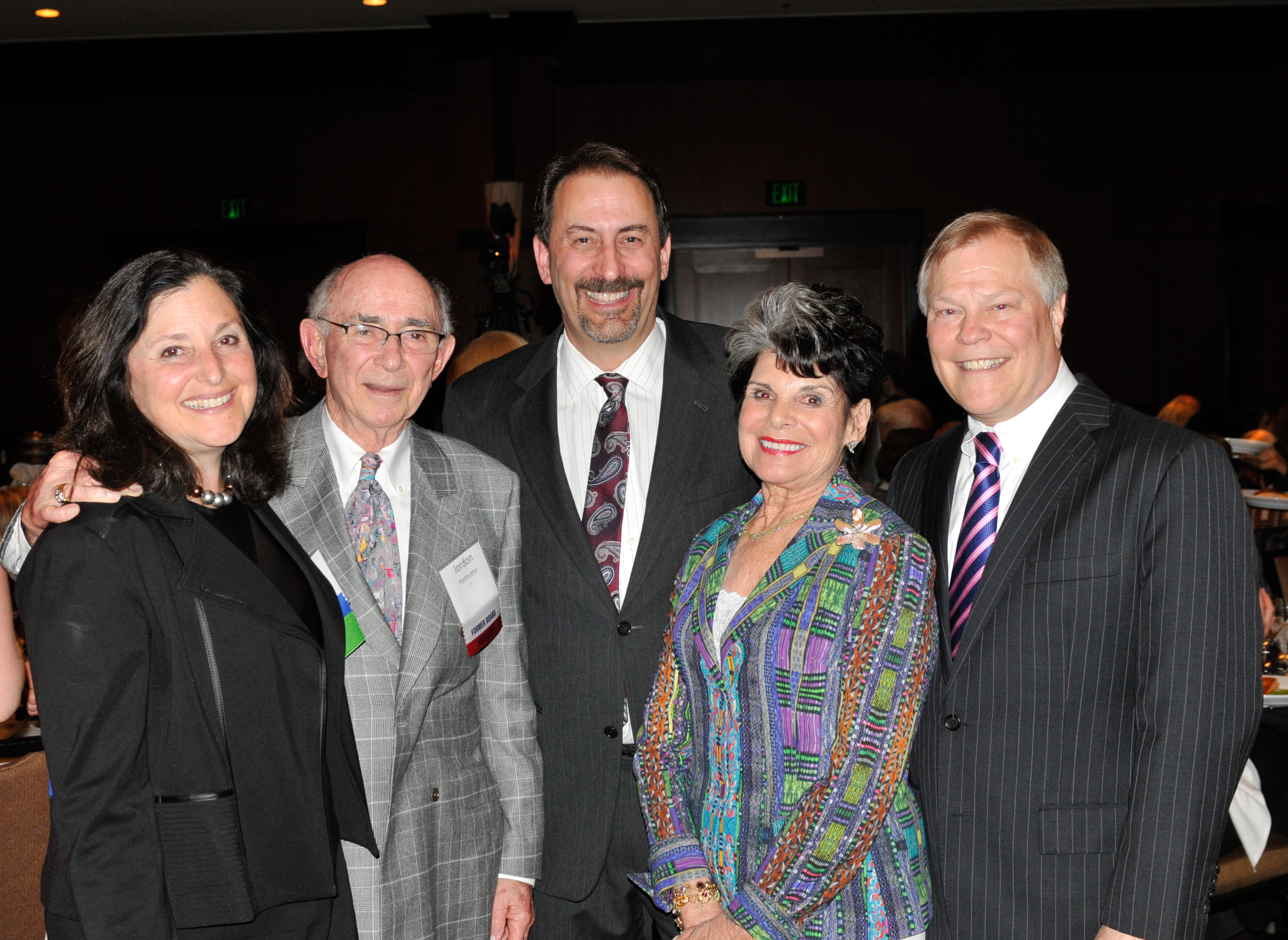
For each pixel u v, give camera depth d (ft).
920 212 30.45
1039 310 5.61
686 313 31.04
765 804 5.40
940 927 5.55
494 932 6.38
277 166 31.17
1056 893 5.22
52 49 30.58
